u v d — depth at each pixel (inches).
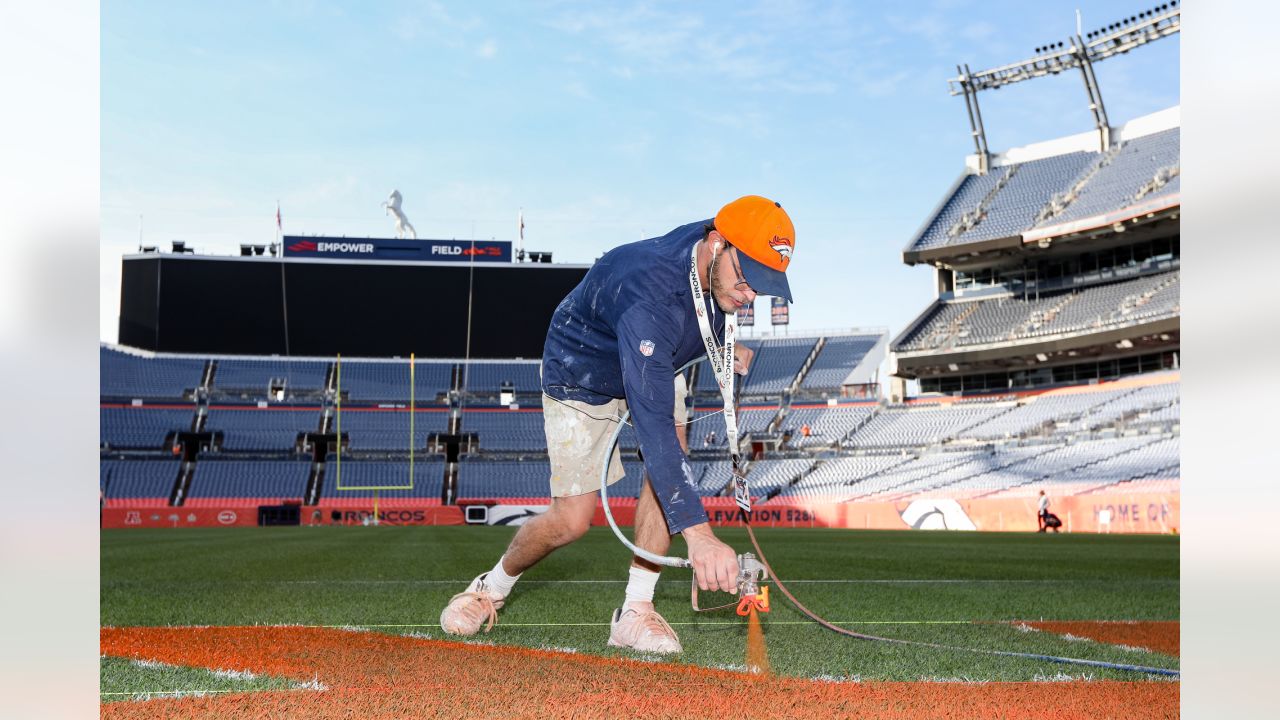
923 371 1325.0
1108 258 1256.8
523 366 1423.5
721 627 128.0
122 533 717.3
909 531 861.2
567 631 122.5
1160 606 165.0
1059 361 1242.6
